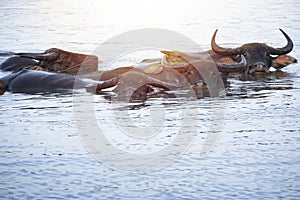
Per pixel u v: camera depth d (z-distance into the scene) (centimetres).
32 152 2983
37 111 3800
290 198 2427
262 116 3616
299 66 5381
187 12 10694
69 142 3136
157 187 2547
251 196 2447
